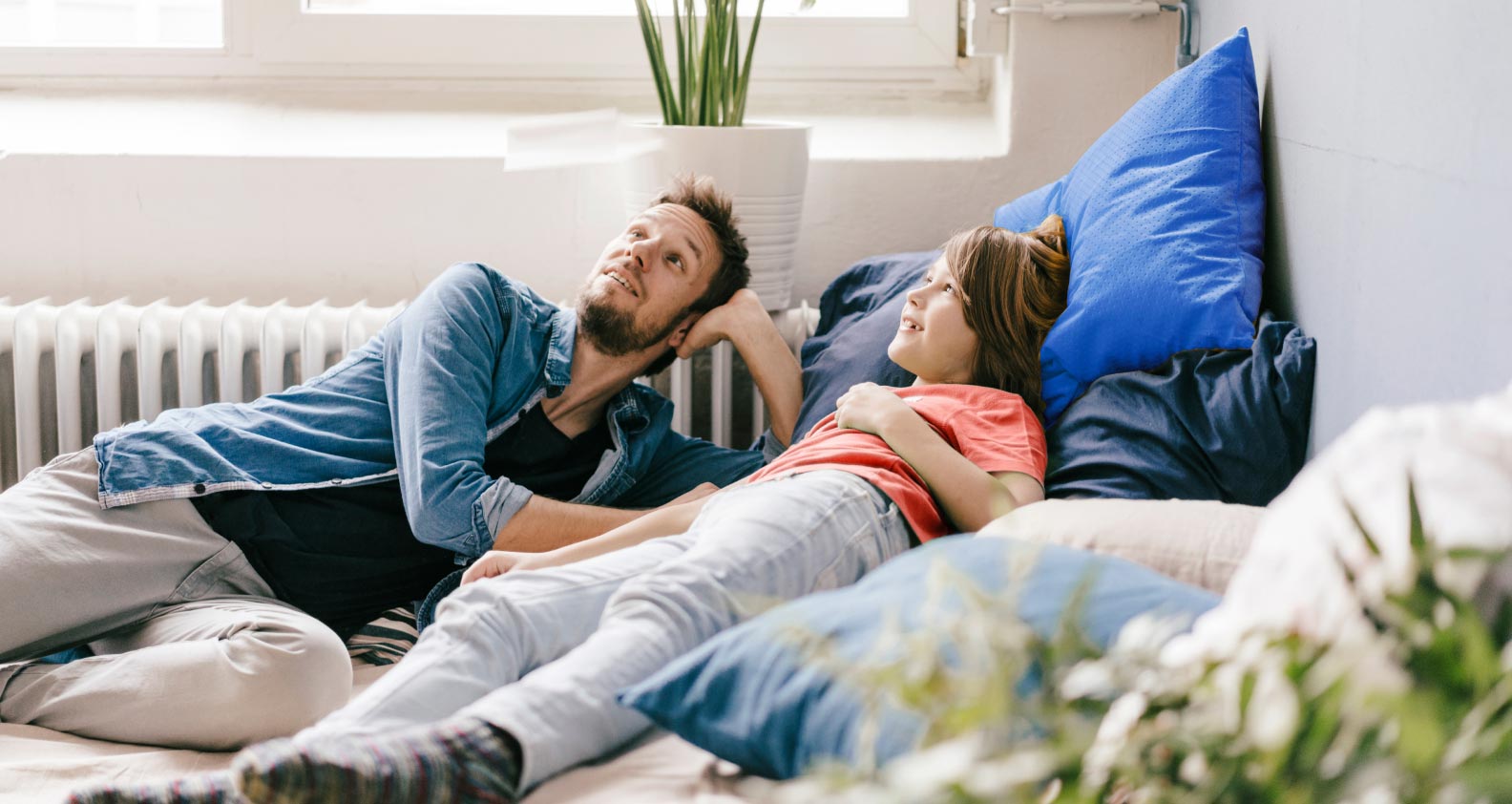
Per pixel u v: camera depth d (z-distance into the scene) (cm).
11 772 114
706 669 83
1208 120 148
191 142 208
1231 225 142
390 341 160
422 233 205
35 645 138
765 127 184
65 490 146
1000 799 38
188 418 155
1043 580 79
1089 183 155
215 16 225
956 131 215
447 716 105
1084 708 45
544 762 92
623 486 164
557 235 205
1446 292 96
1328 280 127
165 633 138
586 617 116
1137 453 130
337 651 129
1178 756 41
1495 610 47
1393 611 40
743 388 210
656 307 162
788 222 189
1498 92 87
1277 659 41
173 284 206
